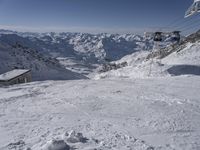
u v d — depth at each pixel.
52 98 22.17
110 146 9.62
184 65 55.88
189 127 12.82
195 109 16.70
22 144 9.79
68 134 10.54
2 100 21.70
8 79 50.69
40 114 15.77
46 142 9.60
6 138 10.77
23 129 12.19
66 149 8.83
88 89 26.94
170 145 10.20
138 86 27.72
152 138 11.07
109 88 26.89
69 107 17.84
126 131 11.98
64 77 98.50
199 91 23.62
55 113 16.00
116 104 18.53
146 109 16.83
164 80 32.19
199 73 52.56
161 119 14.27
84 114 15.68
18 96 23.89
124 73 61.28
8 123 13.48
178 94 22.30
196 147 10.02
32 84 34.69
